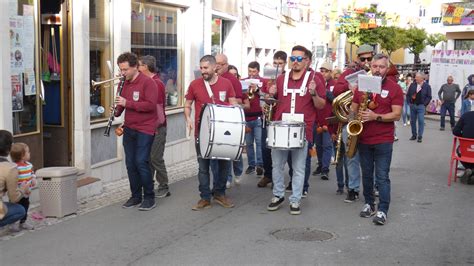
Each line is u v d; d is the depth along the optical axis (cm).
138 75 746
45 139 886
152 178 773
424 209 791
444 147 1521
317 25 2658
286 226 697
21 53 771
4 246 610
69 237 643
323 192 898
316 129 964
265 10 1895
